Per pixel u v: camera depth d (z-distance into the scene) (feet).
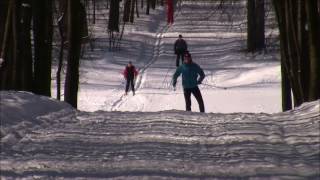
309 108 103.91
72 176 52.26
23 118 88.12
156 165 57.47
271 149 66.90
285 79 166.81
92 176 52.42
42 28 144.46
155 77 309.63
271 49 382.83
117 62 378.12
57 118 96.84
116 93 260.21
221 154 64.18
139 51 431.84
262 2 288.92
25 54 137.18
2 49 136.77
